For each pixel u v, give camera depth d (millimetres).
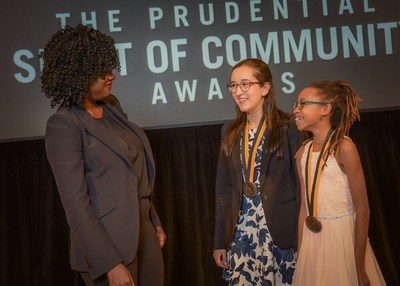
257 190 2424
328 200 2338
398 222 3895
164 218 3803
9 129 3637
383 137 3832
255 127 2500
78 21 3643
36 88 3633
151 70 3695
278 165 2416
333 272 2322
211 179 3824
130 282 1902
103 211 1943
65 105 1986
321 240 2346
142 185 2119
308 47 3732
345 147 2307
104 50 1980
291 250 2434
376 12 3744
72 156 1903
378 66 3758
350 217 2344
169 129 3762
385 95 3771
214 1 3701
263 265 2406
